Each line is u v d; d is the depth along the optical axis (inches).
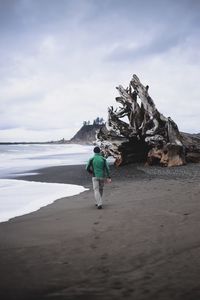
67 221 298.2
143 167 909.8
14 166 1178.6
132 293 140.9
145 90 984.9
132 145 1015.0
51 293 145.6
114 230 255.1
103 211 336.5
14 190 552.7
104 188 537.0
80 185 610.2
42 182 671.8
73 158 1721.2
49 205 397.1
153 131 931.3
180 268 166.1
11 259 195.6
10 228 281.0
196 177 613.9
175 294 137.6
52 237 243.9
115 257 189.9
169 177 647.1
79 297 140.3
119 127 1019.3
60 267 177.9
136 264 176.1
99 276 162.2
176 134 927.7
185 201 361.7
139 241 220.1
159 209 326.0
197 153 981.2
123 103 1059.3
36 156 2010.3
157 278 155.3
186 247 199.9
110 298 137.5
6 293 147.6
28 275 168.2
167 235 230.1
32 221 306.7
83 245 218.7
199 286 143.9
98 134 1091.9
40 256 199.3
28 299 140.6
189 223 260.2
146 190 476.7
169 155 888.9
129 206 355.6
